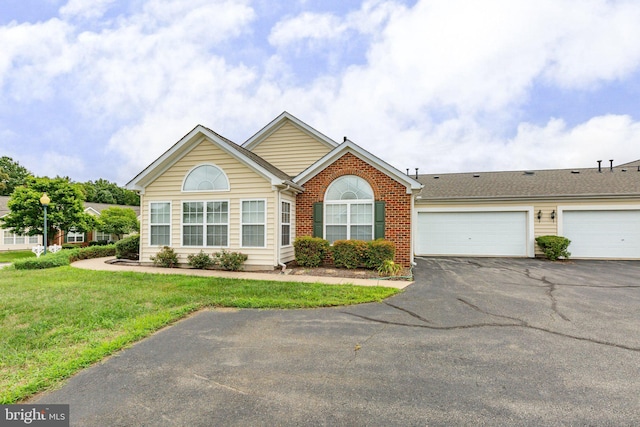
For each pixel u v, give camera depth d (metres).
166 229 11.70
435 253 15.83
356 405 2.95
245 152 11.65
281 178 10.77
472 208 15.38
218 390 3.22
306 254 11.05
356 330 4.96
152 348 4.27
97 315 5.47
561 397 3.07
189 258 11.12
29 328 4.86
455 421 2.71
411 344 4.40
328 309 6.12
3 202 30.58
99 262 12.96
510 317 5.59
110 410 2.89
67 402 3.02
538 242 14.20
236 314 5.79
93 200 51.94
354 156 11.80
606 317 5.57
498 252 15.20
